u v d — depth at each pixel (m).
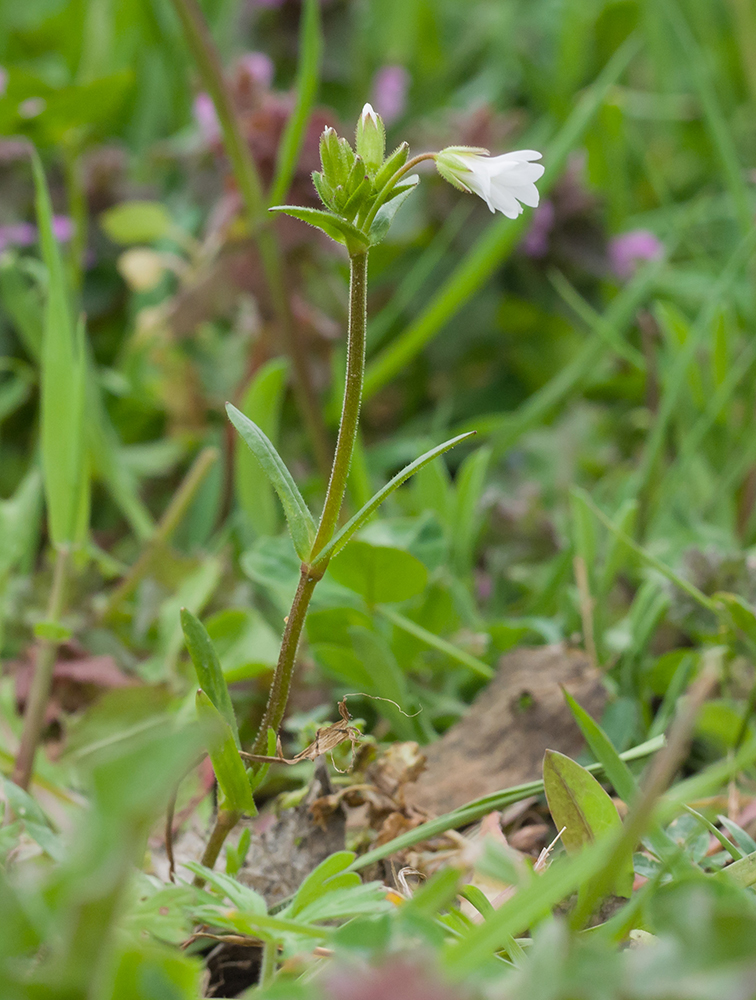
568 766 0.25
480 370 0.54
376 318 0.53
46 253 0.30
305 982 0.23
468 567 0.36
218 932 0.26
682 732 0.21
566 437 0.47
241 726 0.31
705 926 0.21
